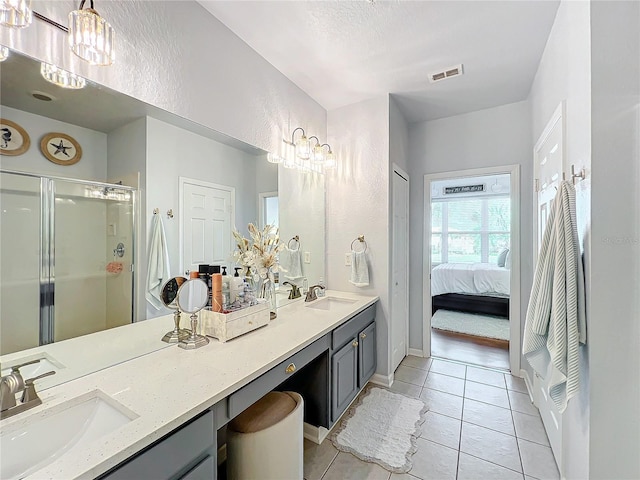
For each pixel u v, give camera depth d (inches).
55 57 42.8
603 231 46.3
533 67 87.6
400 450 70.5
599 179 46.3
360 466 66.0
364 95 103.6
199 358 50.9
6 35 38.3
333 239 113.3
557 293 50.5
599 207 46.3
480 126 117.3
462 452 70.0
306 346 60.7
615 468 45.7
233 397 43.3
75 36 39.3
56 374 42.4
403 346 125.1
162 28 56.6
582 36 50.7
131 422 33.5
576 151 53.7
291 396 62.1
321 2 63.0
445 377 108.2
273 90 86.1
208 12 65.9
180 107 60.1
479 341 144.7
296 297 97.8
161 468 33.4
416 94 103.9
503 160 113.0
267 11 65.7
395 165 110.5
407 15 67.0
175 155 59.8
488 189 255.3
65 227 44.3
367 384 103.1
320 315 79.7
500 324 170.1
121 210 51.4
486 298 187.6
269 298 76.3
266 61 83.5
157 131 56.4
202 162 65.6
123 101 50.9
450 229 278.1
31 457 33.5
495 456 68.7
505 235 255.9
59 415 36.7
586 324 48.2
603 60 46.1
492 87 99.5
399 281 118.5
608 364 46.0
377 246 104.9
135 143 53.0
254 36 74.0
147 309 55.1
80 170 46.0
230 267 72.1
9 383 34.6
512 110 111.2
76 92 45.2
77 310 45.6
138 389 40.7
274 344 57.5
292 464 55.4
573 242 50.0
